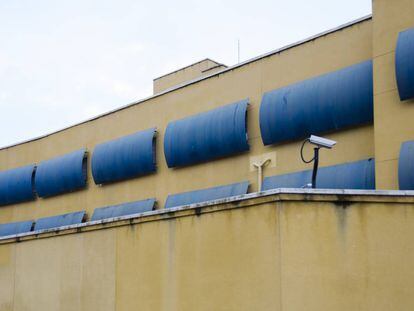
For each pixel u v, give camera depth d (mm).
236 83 23609
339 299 10133
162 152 26219
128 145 27094
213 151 23422
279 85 22047
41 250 15789
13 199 34000
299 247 10219
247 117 22875
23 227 33031
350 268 10227
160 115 26625
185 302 11922
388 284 10203
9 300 16594
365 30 19781
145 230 13008
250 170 22531
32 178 33125
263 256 10531
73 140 31109
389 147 17406
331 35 20703
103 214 28203
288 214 10297
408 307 10148
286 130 20891
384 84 17828
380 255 10273
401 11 17781
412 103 17125
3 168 35438
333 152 19844
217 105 24203
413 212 10383
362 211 10367
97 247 14141
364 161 18812
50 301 15250
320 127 20000
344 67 20156
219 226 11438
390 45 17891
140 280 12945
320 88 19969
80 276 14484
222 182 23469
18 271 16438
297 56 21641
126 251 13383
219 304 11242
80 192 30328
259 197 10711
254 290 10625
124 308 13227
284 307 10039
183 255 12086
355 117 19062
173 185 25531
